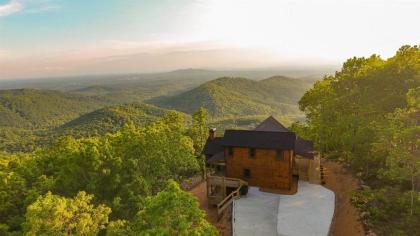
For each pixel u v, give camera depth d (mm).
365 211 25062
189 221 16188
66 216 17938
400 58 36906
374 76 37812
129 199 26969
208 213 32812
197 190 40250
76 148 31672
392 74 35469
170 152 33875
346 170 37906
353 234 23453
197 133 60469
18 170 31203
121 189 28547
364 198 27172
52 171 33594
